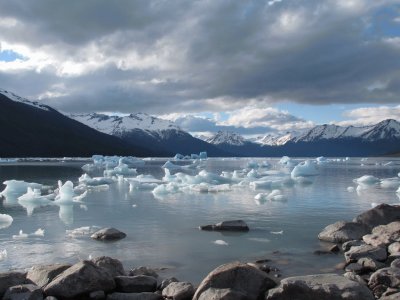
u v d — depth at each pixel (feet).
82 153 594.24
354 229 51.26
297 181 134.72
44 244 49.62
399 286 32.07
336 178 152.76
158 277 37.50
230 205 81.15
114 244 49.55
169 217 67.87
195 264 41.73
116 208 77.82
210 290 31.01
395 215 54.95
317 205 80.79
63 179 154.71
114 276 35.63
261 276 32.32
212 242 50.44
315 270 38.83
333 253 44.80
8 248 47.83
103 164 280.72
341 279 31.40
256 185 117.80
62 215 70.13
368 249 40.88
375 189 111.04
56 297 31.76
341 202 85.20
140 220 65.26
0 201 88.22
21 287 31.48
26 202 86.22
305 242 50.24
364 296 29.30
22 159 403.13
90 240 51.57
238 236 53.72
